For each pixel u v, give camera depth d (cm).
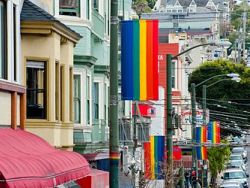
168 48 11050
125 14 6981
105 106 5528
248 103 12875
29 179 2344
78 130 4562
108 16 5797
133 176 5347
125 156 6419
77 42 4272
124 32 3172
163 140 5175
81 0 4628
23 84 3606
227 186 8506
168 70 4831
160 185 5862
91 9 4819
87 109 4728
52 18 3628
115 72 2783
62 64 3962
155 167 5116
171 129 4831
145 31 3167
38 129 3666
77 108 4594
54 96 3700
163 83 10081
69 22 4584
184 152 9269
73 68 4400
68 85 4000
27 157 2583
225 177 9256
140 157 6750
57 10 4544
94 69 5316
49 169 2564
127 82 3167
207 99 12312
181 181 5791
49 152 2967
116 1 2773
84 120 4619
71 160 2917
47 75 3662
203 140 7412
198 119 7725
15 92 3294
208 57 18200
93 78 5106
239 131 12694
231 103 12562
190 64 15038
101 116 5338
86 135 4628
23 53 3619
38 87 3672
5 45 3238
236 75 7700
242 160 11962
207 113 8225
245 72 13038
